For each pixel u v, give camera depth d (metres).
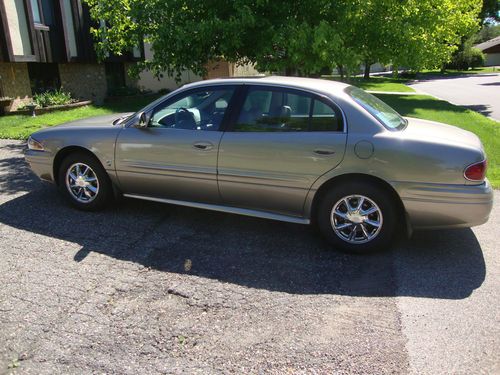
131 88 19.53
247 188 4.28
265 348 2.76
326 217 4.08
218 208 4.51
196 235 4.46
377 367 2.59
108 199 5.01
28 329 2.90
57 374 2.52
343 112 3.95
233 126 4.29
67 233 4.45
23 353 2.68
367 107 4.07
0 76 13.21
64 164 5.03
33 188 5.97
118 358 2.65
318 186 4.02
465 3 12.83
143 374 2.52
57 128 5.14
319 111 4.03
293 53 7.23
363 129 3.89
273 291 3.43
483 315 3.11
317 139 3.96
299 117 4.08
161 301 3.26
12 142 9.51
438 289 3.46
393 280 3.60
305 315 3.11
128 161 4.70
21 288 3.39
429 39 8.87
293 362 2.63
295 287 3.49
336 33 7.09
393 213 3.91
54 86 15.73
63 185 5.11
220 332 2.91
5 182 6.29
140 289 3.42
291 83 4.21
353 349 2.75
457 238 4.44
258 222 4.82
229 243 4.29
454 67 58.72
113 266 3.78
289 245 4.26
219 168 4.32
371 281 3.59
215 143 4.29
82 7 15.94
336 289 3.46
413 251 4.14
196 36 7.32
